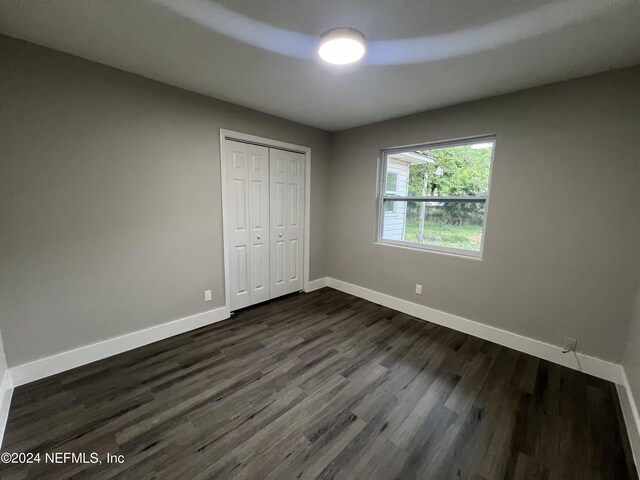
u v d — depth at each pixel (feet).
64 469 4.40
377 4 4.51
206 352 7.85
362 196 12.04
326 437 5.10
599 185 6.69
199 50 6.06
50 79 6.15
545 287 7.62
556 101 7.12
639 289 6.20
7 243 5.97
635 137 6.22
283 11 4.75
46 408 5.65
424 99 8.52
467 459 4.71
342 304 11.62
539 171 7.49
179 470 4.42
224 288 9.89
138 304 7.96
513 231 8.04
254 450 4.81
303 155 12.12
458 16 4.77
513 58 6.05
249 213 10.50
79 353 7.05
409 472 4.46
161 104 7.81
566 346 7.38
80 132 6.63
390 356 7.79
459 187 9.39
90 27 5.28
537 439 5.13
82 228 6.86
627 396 5.76
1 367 5.73
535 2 4.38
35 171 6.15
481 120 8.39
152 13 4.85
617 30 4.99
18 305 6.17
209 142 8.91
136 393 6.14
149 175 7.80
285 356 7.72
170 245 8.43
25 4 4.61
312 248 13.08
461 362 7.54
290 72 6.95
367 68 6.64
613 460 4.73
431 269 9.99
